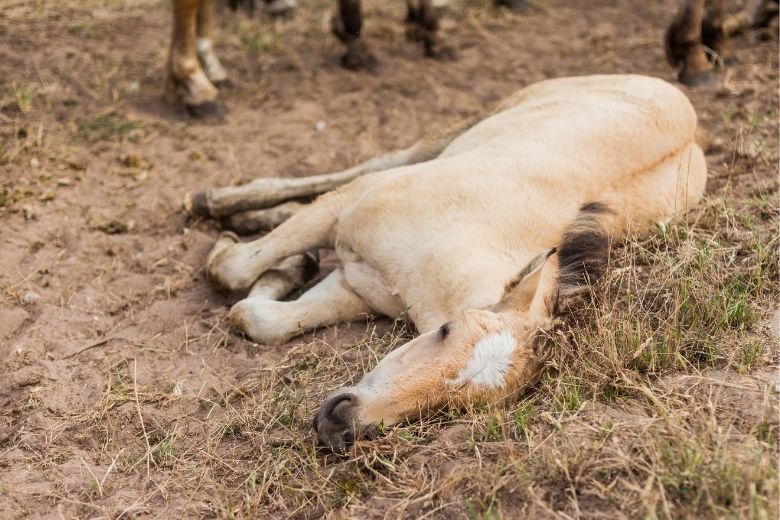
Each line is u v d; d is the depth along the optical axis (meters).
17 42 5.00
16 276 3.51
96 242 3.66
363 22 5.21
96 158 4.08
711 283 3.18
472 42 5.53
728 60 4.87
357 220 3.21
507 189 3.16
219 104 4.46
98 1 5.75
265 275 3.43
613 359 2.88
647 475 2.62
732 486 2.55
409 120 4.48
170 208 3.85
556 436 2.75
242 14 5.70
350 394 2.72
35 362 3.19
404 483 2.72
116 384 3.12
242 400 3.06
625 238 3.27
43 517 2.77
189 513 2.76
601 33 5.62
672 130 3.46
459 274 3.00
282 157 4.13
